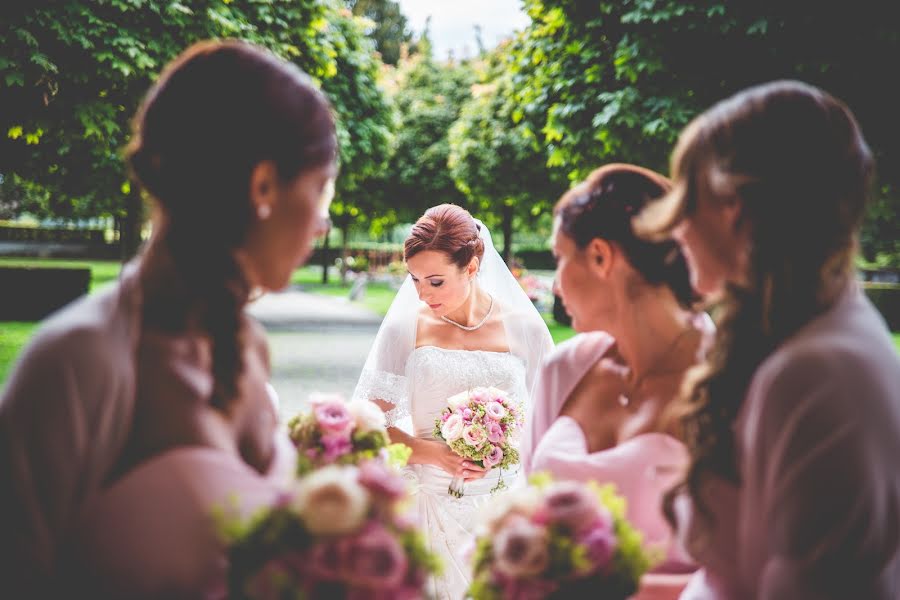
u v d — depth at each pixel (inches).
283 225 52.1
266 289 54.7
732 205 49.3
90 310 48.0
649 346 69.6
